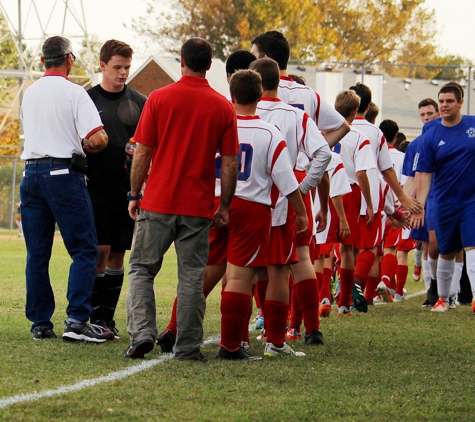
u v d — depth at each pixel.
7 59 124.25
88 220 15.45
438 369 13.66
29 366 12.37
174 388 11.21
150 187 13.31
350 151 21.95
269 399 10.82
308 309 16.38
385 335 18.11
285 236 14.41
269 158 13.66
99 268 16.59
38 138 15.34
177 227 13.34
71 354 13.62
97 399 10.34
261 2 134.88
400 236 28.14
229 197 13.34
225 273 15.55
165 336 14.34
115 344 15.16
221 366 13.04
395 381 12.45
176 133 13.15
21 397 10.28
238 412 10.03
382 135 22.14
